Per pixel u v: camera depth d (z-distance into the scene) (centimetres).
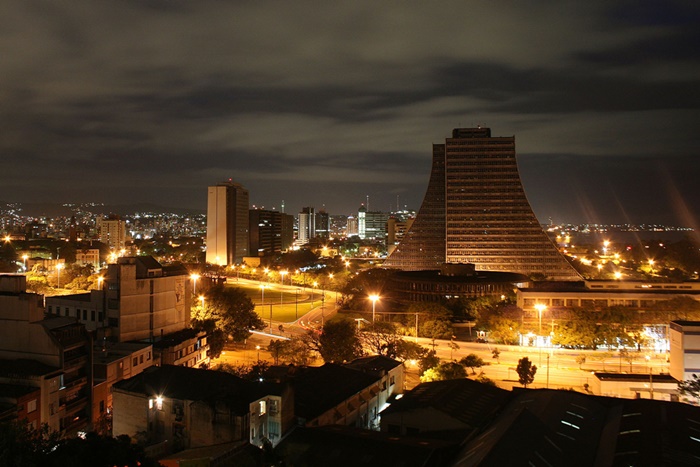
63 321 12469
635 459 7588
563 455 7881
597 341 18038
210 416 9275
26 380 10875
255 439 9238
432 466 7931
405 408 10200
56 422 11112
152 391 10031
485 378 13600
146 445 9312
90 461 5950
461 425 9681
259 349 19212
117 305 15300
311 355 17225
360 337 17200
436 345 18900
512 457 7281
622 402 10469
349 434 9025
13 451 5906
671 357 14225
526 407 9650
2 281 12056
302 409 10006
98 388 12181
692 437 8181
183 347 15238
